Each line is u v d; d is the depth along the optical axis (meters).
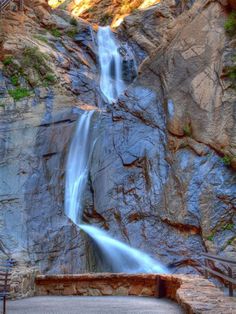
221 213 14.14
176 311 6.82
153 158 16.59
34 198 16.25
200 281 7.92
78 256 15.03
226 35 16.80
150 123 17.53
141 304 7.95
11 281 9.38
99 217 16.59
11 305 8.23
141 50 27.22
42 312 7.09
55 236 15.30
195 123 15.95
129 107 18.27
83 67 23.67
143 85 18.67
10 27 22.03
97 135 18.09
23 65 19.91
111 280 10.06
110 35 27.53
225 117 15.30
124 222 15.86
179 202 15.04
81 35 25.48
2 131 17.61
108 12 33.84
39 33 23.64
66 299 9.25
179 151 16.06
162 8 28.27
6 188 16.25
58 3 38.28
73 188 17.38
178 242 14.57
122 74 26.08
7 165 16.83
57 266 14.70
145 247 15.06
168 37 19.23
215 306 5.29
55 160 17.50
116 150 17.47
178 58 17.86
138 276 9.70
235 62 15.83
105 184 16.89
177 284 8.37
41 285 10.69
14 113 18.25
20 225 15.34
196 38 17.80
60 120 18.25
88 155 17.88
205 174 14.95
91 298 9.34
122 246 15.42
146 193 16.06
